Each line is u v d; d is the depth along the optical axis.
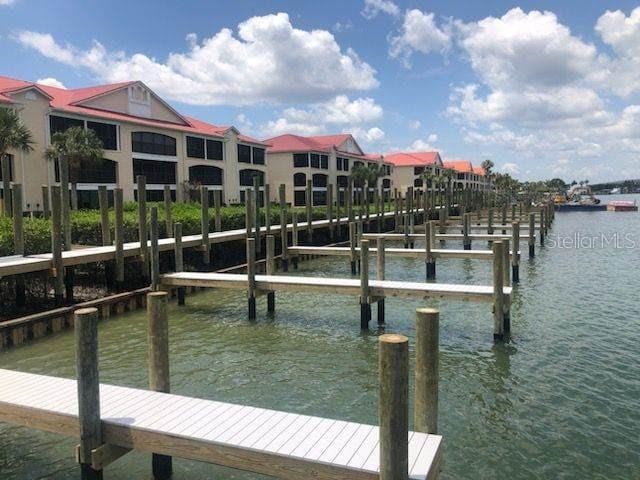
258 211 27.30
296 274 25.81
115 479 7.28
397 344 5.12
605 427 8.78
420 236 32.91
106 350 13.17
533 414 9.30
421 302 17.98
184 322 15.84
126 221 22.30
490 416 9.23
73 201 29.02
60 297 15.23
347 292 15.23
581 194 122.12
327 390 10.55
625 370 11.37
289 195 63.84
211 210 31.61
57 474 7.44
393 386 5.15
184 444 6.29
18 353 12.90
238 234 25.70
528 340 13.62
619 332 14.27
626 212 82.31
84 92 39.38
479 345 13.24
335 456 5.81
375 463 5.65
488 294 13.77
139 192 18.42
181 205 33.97
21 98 30.73
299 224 33.41
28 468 7.59
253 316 16.16
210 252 25.23
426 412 6.58
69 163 31.81
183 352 13.02
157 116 43.50
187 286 18.86
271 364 12.12
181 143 44.75
